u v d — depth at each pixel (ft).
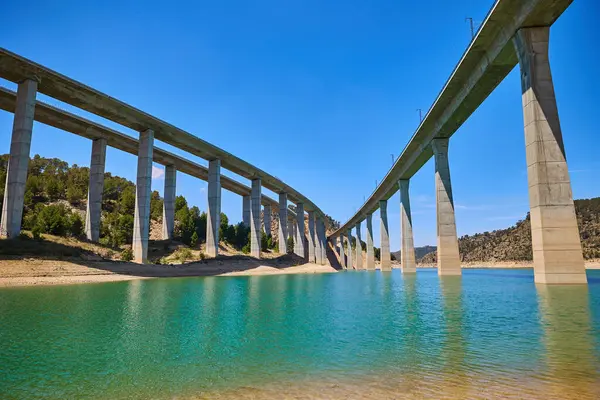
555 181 84.79
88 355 33.32
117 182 365.61
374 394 23.38
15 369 29.48
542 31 90.68
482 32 102.63
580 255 81.97
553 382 24.75
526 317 48.24
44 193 290.56
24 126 145.48
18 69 144.77
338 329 43.62
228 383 26.03
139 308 61.36
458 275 149.48
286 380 26.40
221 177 317.83
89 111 178.70
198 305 65.82
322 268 308.40
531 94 88.63
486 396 22.56
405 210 221.25
